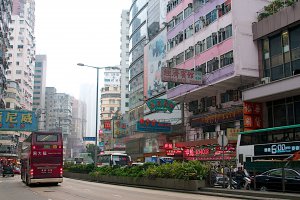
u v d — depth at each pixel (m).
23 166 32.78
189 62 39.12
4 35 65.25
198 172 20.75
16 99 95.00
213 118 36.44
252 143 24.20
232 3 32.28
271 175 18.08
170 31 44.12
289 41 28.78
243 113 30.53
